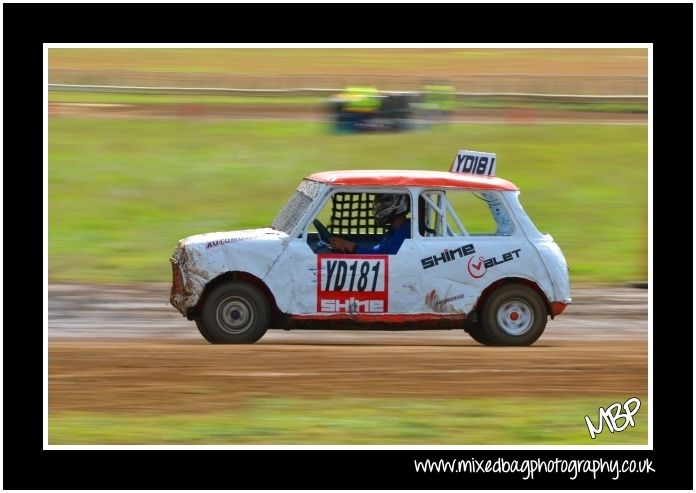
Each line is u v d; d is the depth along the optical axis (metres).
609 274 44.59
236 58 140.00
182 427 21.44
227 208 56.62
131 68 124.94
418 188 28.84
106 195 58.16
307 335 32.41
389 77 117.44
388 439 20.94
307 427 21.52
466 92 106.81
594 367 26.88
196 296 27.92
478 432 21.62
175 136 73.25
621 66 139.12
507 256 28.92
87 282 40.94
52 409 22.50
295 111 85.56
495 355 27.84
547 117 83.94
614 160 69.00
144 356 27.00
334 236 29.36
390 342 31.31
